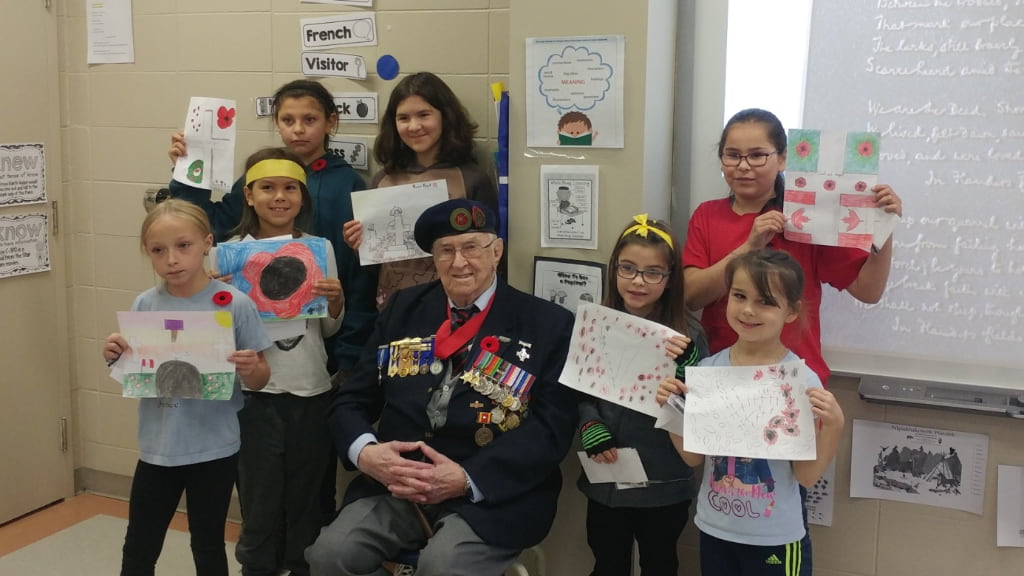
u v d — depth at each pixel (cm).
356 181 265
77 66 316
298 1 281
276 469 250
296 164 244
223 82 296
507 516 202
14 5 296
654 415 195
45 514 317
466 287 210
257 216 250
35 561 280
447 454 210
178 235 205
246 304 217
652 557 215
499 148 236
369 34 274
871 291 209
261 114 292
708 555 191
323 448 254
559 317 216
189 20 297
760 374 178
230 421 217
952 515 225
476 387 208
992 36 208
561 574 246
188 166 251
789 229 203
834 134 198
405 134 246
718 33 233
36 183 309
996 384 218
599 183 226
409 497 201
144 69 306
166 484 213
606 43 219
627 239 203
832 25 221
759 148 206
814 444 171
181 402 209
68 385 329
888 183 221
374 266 258
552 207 232
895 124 219
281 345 246
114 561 281
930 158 217
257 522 251
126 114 312
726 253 217
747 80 232
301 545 257
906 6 214
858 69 221
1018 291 213
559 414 209
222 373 204
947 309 220
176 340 204
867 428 230
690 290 216
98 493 338
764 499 180
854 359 229
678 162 243
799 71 226
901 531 230
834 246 206
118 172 316
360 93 278
